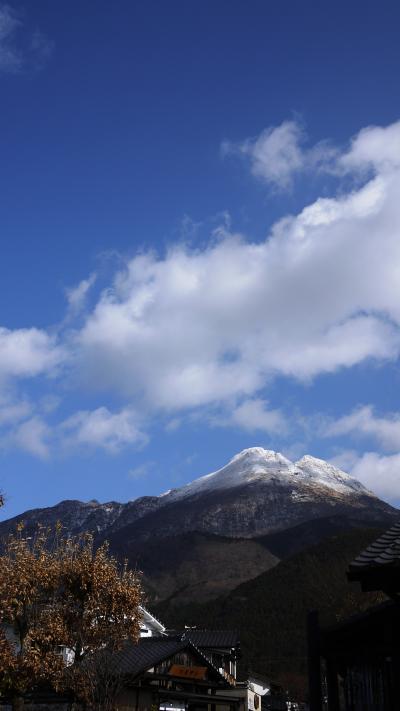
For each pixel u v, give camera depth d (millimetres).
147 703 43531
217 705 50156
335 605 108375
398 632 11562
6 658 34094
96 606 37969
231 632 68875
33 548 39281
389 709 11562
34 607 37125
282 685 88750
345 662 13133
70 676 36656
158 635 64625
